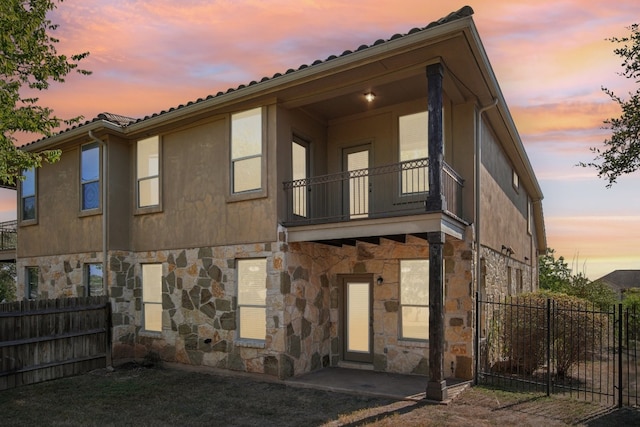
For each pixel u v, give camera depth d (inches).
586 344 331.9
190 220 400.5
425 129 364.8
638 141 245.6
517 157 518.9
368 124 393.1
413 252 355.3
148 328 426.0
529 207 698.2
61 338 372.2
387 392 293.1
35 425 247.3
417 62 295.3
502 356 365.4
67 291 465.1
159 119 402.9
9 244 661.9
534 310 339.9
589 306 356.2
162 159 424.5
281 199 352.2
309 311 364.8
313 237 335.6
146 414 263.7
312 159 394.0
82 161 459.5
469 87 335.0
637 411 254.8
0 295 808.9
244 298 364.8
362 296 381.4
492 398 279.1
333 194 404.5
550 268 965.2
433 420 239.0
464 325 330.6
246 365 352.2
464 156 352.2
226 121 381.7
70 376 370.0
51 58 350.6
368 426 231.0
